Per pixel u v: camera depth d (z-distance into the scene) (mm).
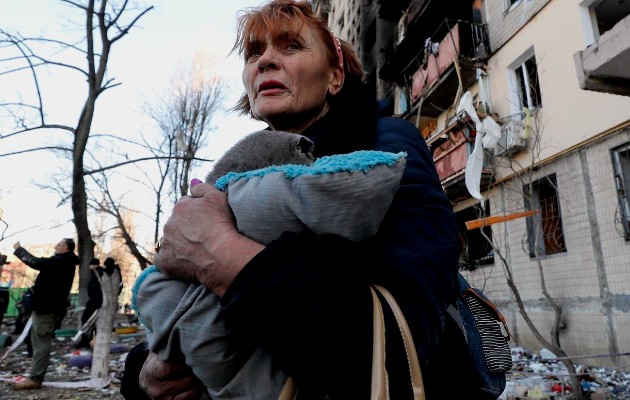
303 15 1096
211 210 688
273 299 558
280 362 576
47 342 5645
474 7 11453
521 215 6191
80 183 10438
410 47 14609
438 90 12016
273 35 1073
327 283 576
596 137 7402
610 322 6914
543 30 8875
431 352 644
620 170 7059
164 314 667
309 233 624
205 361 625
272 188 642
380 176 618
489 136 8367
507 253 9250
